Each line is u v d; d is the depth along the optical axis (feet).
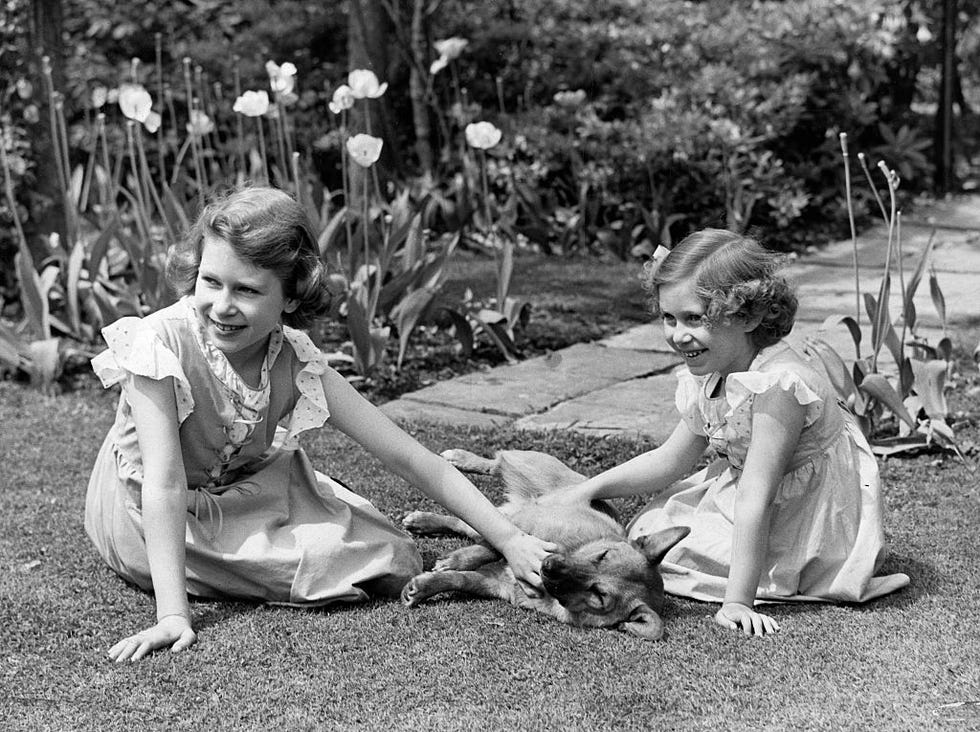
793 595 11.12
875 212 32.50
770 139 30.73
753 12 33.55
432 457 11.51
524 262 28.58
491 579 11.25
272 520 11.36
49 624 10.77
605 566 10.53
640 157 29.25
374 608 11.02
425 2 33.63
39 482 14.94
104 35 38.47
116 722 9.05
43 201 23.86
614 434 16.37
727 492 11.73
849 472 11.37
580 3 34.73
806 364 11.23
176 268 11.12
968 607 10.90
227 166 33.27
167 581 10.47
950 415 16.37
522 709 9.16
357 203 24.36
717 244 10.84
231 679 9.66
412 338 21.25
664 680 9.57
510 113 34.42
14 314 23.98
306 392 11.40
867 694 9.32
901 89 34.22
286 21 37.27
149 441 10.69
